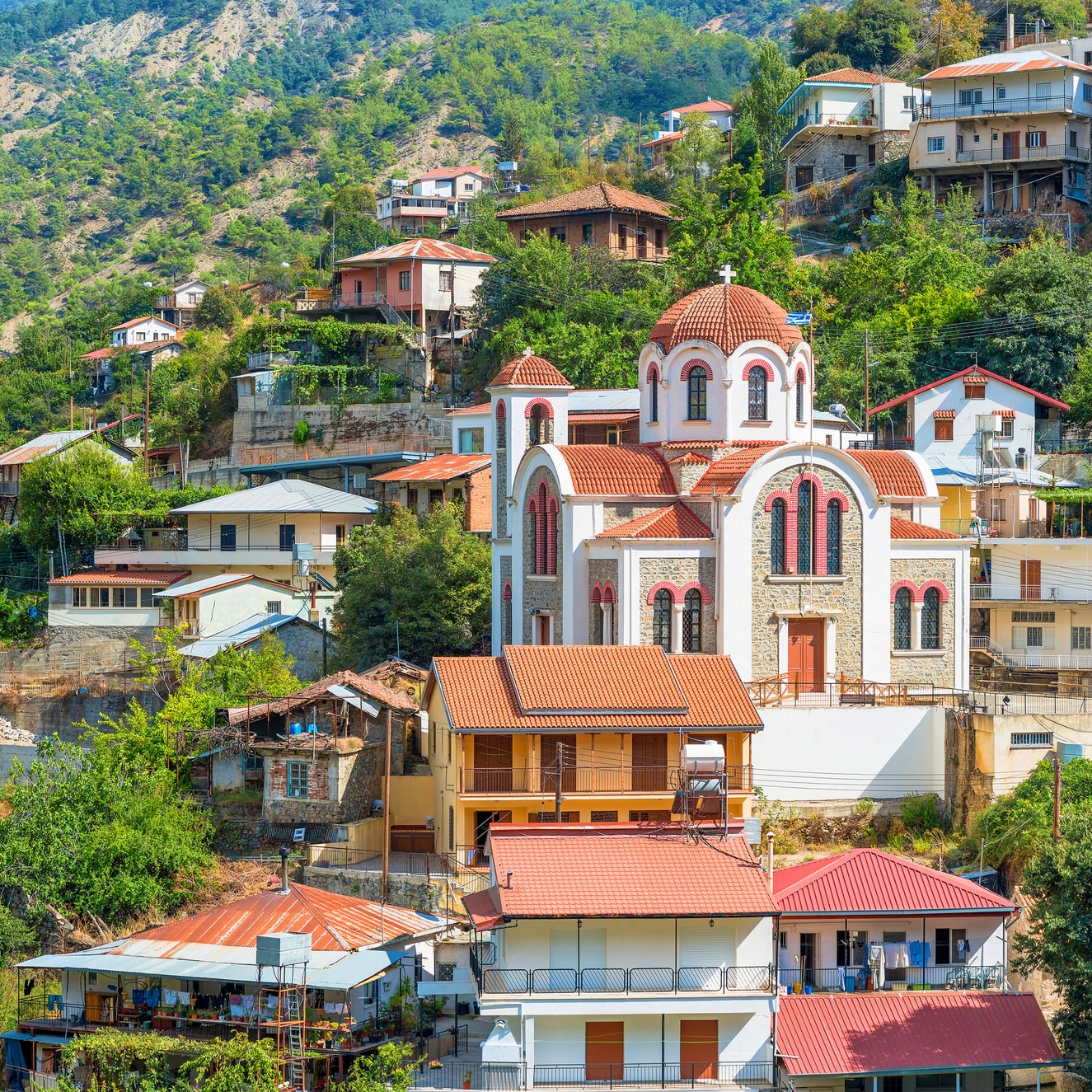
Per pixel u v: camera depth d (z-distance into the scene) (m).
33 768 80.94
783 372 82.94
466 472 107.94
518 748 69.19
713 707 70.06
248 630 103.19
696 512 79.62
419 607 93.62
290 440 142.38
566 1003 59.38
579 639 79.44
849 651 78.88
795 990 61.75
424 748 81.44
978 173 145.00
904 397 108.44
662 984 60.03
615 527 79.94
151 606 117.19
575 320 136.50
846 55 184.00
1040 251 121.12
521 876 60.94
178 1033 63.59
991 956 62.72
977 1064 57.91
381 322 151.50
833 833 73.00
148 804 77.69
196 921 67.12
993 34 176.12
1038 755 71.69
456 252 151.50
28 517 134.50
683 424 83.12
